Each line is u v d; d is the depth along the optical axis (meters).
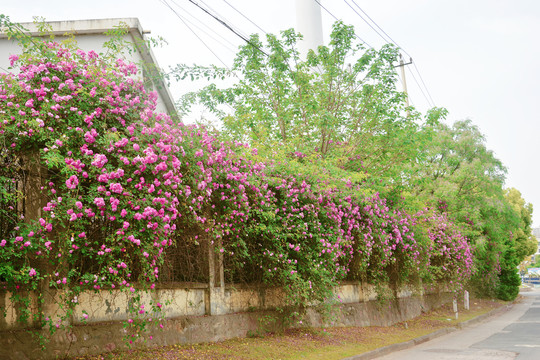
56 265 7.16
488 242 32.12
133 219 7.21
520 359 10.08
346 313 15.02
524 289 80.81
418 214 20.30
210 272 10.37
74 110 7.21
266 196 10.59
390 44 18.86
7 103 6.95
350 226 13.81
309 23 30.72
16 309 6.96
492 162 30.91
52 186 7.27
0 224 6.76
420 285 20.69
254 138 16.14
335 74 18.92
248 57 18.77
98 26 14.28
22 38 8.39
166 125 8.02
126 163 7.11
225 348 9.63
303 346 10.90
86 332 7.70
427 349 12.44
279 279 11.59
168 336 9.11
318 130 18.78
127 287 7.36
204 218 8.85
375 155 19.39
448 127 31.73
